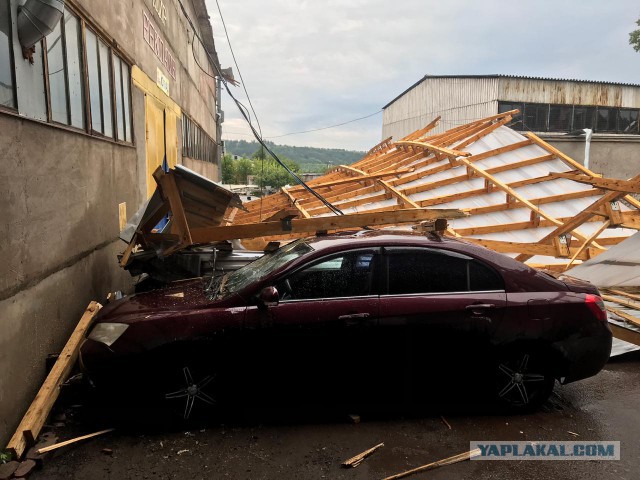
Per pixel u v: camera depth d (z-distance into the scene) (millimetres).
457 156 11977
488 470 3312
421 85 31953
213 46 25250
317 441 3645
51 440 3582
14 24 3916
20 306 3799
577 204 10461
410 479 3201
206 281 4844
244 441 3633
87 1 6156
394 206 10945
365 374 3875
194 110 19469
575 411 4215
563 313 3955
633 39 25188
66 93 5363
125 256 5988
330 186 13781
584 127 27672
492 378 4008
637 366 5273
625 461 3432
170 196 5352
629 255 7008
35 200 4207
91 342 3773
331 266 3941
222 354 3740
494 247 8602
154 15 11094
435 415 4078
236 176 54719
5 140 3645
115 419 3904
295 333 3746
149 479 3168
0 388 3371
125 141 8414
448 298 3885
